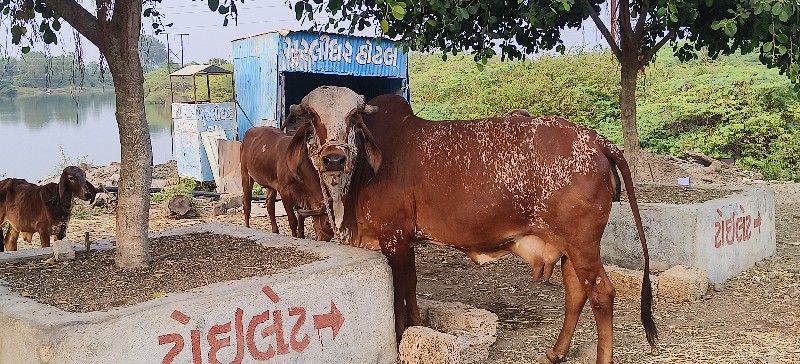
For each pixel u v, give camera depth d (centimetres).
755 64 2105
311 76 1581
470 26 655
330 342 408
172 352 343
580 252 412
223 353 362
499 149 427
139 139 423
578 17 747
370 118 485
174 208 1034
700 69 2048
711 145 1549
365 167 466
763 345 466
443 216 440
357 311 421
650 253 631
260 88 1367
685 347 468
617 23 741
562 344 447
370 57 1384
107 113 3466
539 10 600
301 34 1303
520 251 441
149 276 405
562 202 408
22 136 2491
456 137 445
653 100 1845
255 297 373
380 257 440
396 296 470
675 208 616
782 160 1484
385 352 439
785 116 1598
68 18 407
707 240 614
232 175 1298
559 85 1975
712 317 536
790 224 922
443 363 420
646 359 449
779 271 666
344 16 558
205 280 393
